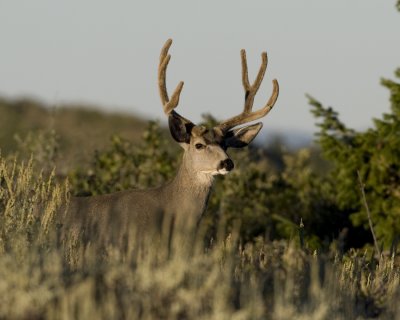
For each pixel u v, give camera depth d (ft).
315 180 186.29
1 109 376.48
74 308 77.77
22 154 189.57
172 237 117.19
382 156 169.27
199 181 128.06
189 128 130.11
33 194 120.47
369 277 107.45
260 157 204.54
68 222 120.98
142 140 190.60
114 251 101.65
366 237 177.06
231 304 85.10
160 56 133.28
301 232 118.01
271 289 92.07
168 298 81.15
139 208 122.42
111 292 81.66
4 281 79.41
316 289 88.79
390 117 170.30
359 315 93.25
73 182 171.63
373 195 171.83
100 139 237.04
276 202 179.22
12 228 105.81
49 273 83.20
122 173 179.73
